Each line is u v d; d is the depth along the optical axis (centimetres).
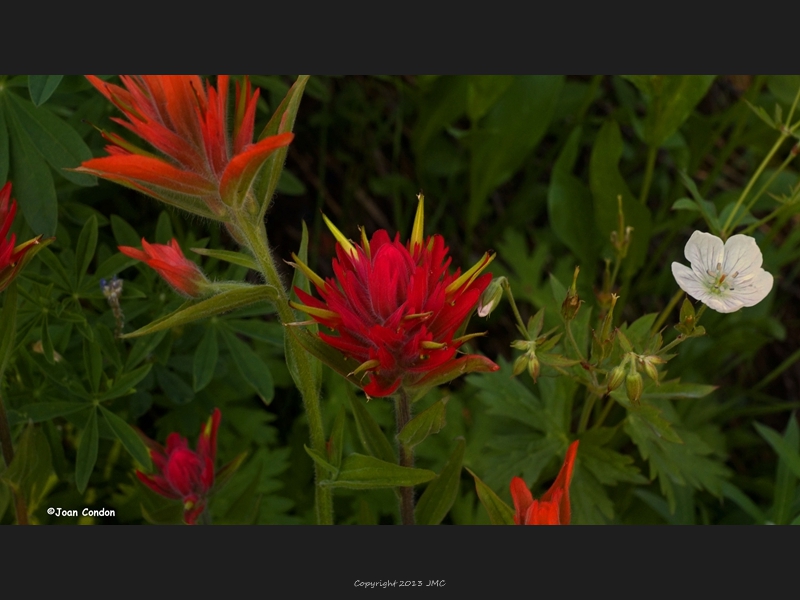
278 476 51
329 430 50
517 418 46
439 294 31
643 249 52
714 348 53
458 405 51
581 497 44
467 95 55
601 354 36
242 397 50
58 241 45
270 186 32
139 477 40
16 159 41
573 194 53
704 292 35
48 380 43
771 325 54
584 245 53
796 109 51
